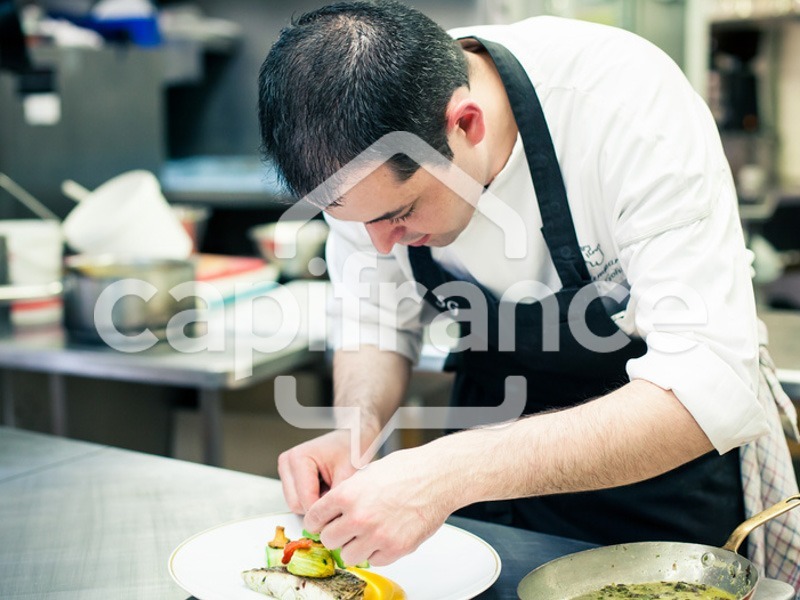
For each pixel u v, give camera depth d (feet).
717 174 3.67
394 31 3.34
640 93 3.78
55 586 3.66
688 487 4.47
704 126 3.78
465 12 12.84
